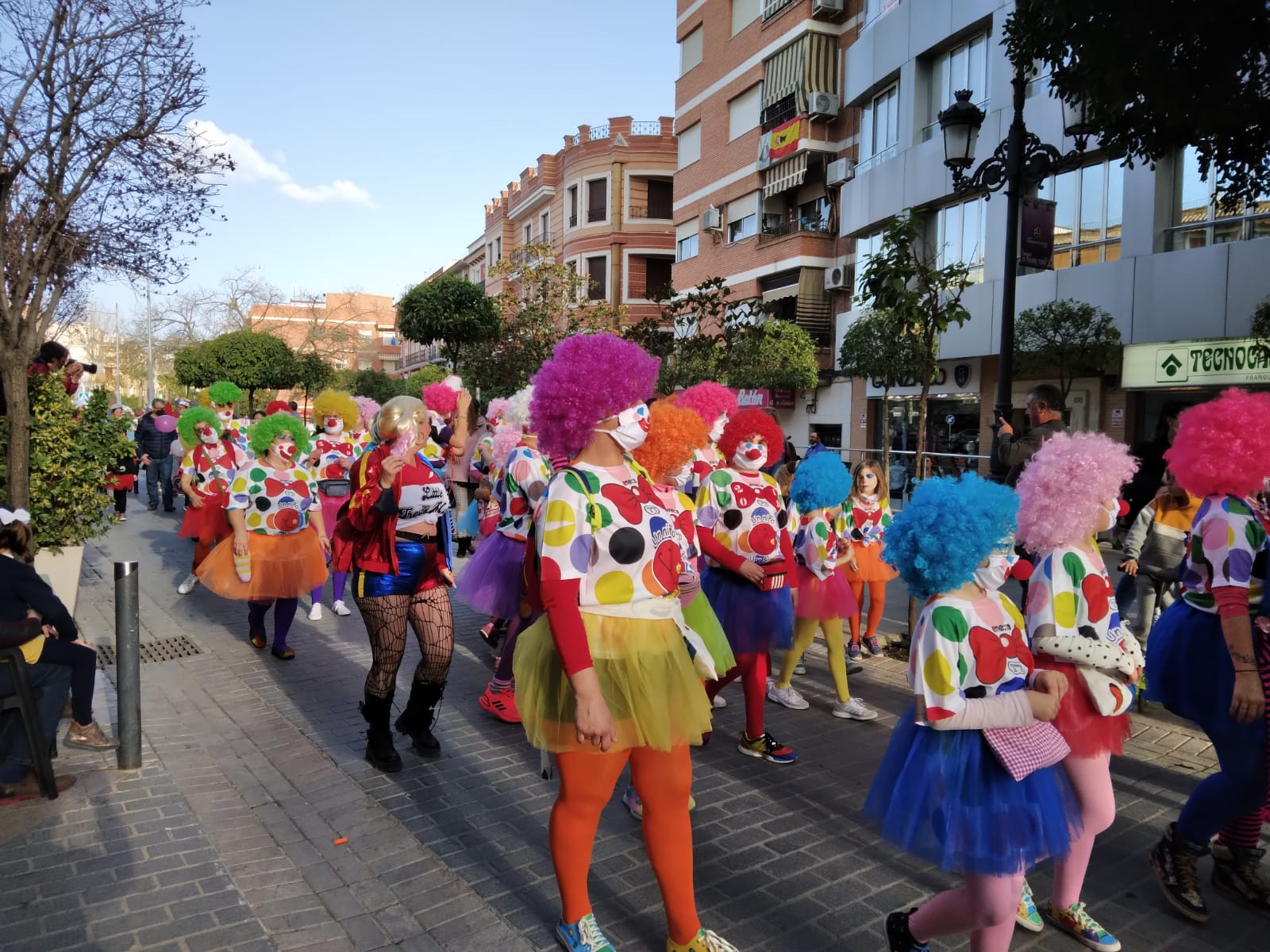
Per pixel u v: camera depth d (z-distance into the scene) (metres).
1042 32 6.74
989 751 2.52
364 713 4.61
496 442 6.17
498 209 47.16
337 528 4.59
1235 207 7.47
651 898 3.34
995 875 2.46
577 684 2.55
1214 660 3.26
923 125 18.64
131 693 4.47
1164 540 5.41
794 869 3.58
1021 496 3.11
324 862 3.60
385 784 4.41
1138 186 13.64
